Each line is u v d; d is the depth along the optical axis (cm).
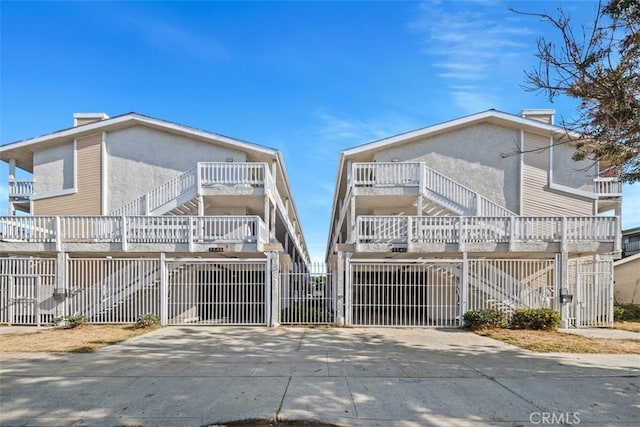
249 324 1324
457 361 799
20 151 1902
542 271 1361
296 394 578
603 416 499
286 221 2375
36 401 553
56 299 1349
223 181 1588
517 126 1747
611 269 1352
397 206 1766
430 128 1741
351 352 891
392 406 529
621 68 600
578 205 1730
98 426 471
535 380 657
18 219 1374
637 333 1194
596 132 675
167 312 1343
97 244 1355
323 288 1423
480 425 472
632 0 562
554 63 626
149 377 673
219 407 524
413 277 1537
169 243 1352
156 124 1792
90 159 1845
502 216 1311
